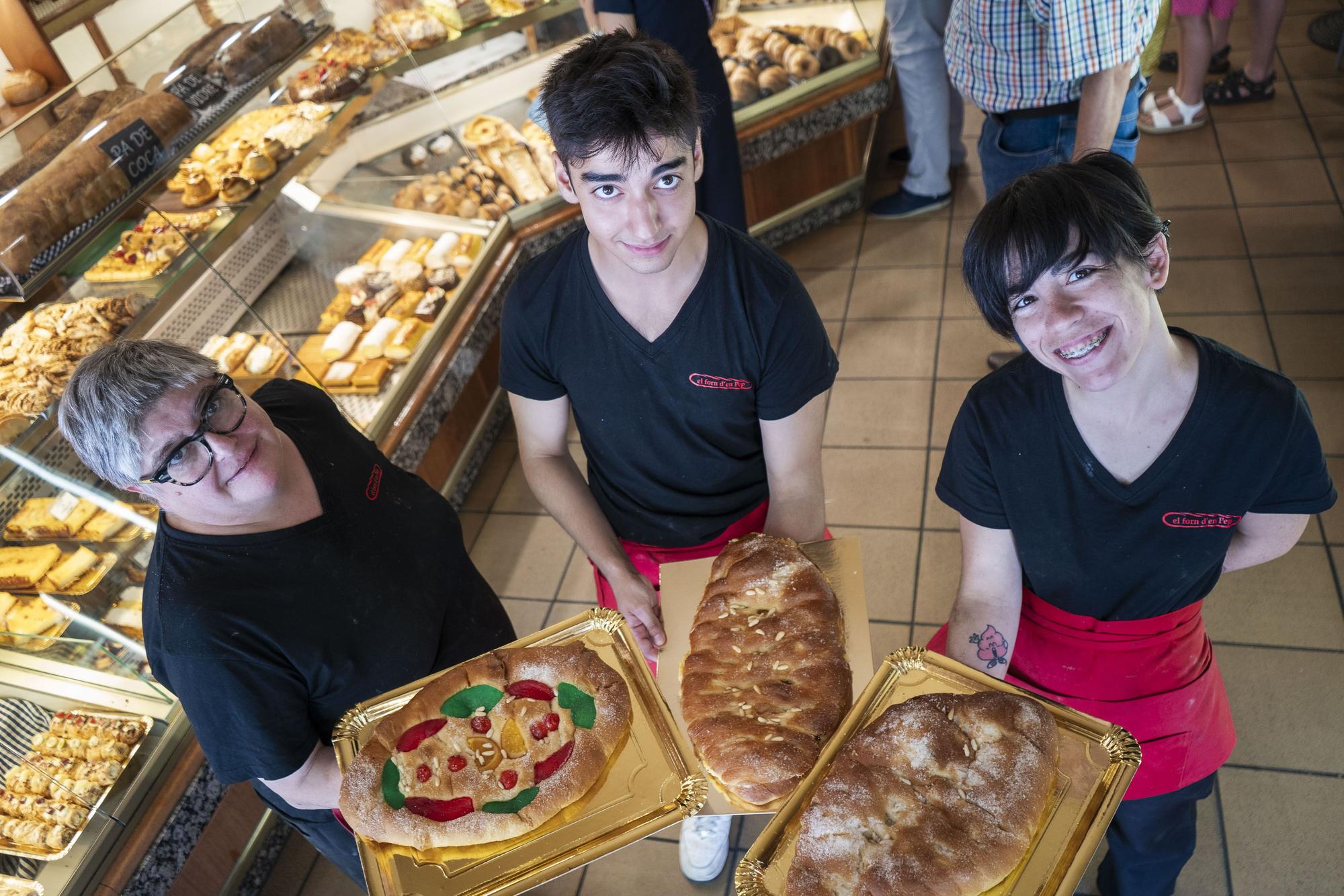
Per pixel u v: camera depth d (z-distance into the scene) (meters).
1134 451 1.25
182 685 1.32
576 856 1.10
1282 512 1.30
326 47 2.79
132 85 2.20
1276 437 1.21
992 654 1.41
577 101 1.18
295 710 1.40
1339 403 2.95
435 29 3.19
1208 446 1.22
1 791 1.79
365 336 2.81
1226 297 3.40
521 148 3.42
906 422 3.22
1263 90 4.34
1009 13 2.27
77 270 1.92
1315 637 2.40
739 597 1.42
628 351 1.55
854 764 1.12
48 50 2.69
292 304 2.65
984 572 1.44
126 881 1.87
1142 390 1.19
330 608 1.43
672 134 1.21
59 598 1.85
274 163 2.49
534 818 1.13
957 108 4.21
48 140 1.96
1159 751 1.46
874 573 2.78
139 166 2.06
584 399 1.65
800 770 1.17
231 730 1.35
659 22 2.84
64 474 1.86
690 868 2.12
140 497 1.99
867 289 3.81
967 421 1.34
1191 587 1.38
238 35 2.51
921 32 3.67
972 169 4.38
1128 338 1.11
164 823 1.94
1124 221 1.07
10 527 1.77
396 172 3.08
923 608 2.66
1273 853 2.03
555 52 3.51
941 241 3.97
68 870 1.82
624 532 1.83
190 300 2.24
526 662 1.30
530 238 3.38
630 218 1.27
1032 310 1.12
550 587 2.93
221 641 1.31
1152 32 2.24
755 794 1.17
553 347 1.61
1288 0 5.07
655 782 1.18
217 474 1.31
